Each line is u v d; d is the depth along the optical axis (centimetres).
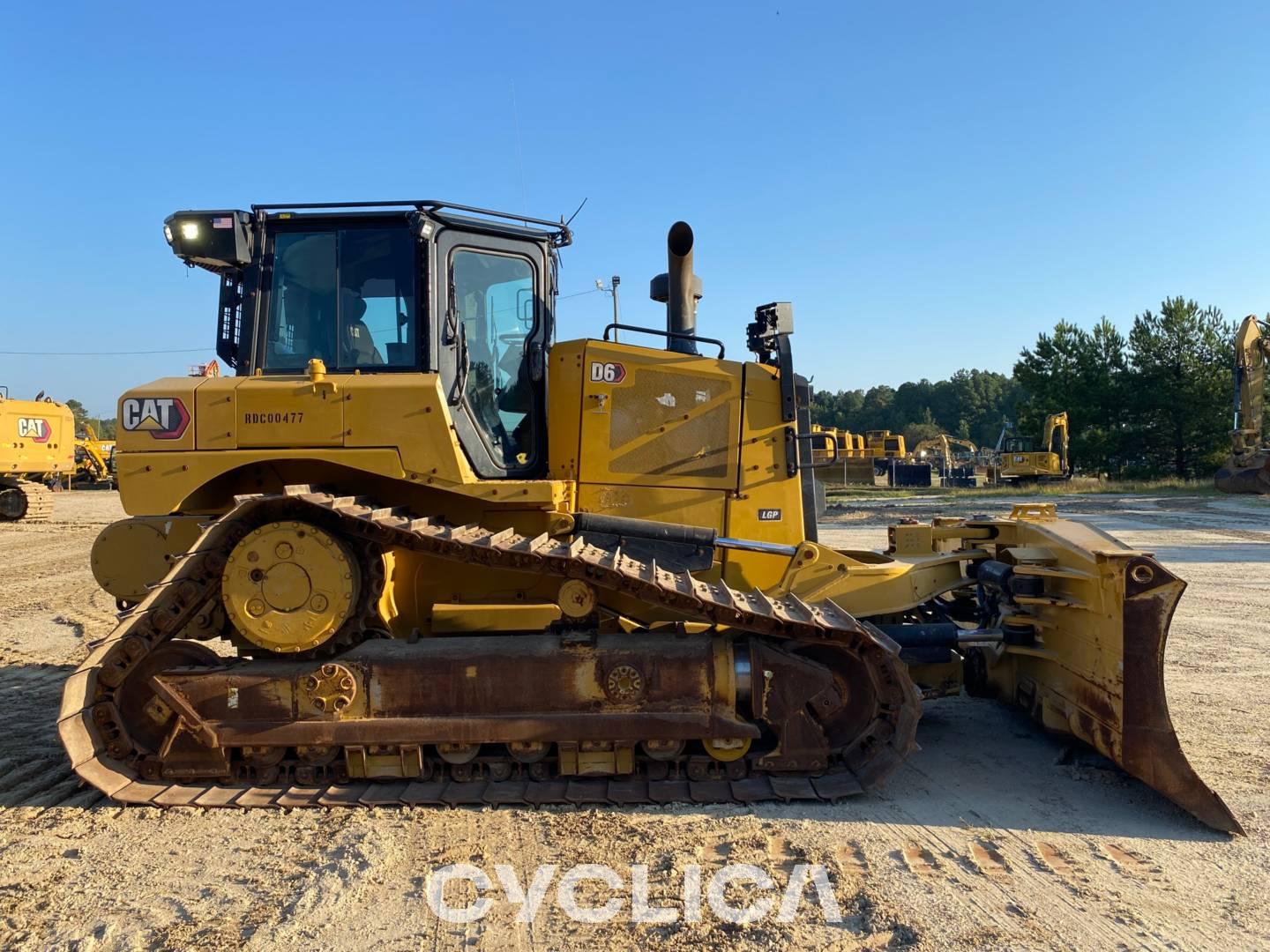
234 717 424
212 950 293
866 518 2169
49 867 355
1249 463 2242
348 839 377
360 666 424
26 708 590
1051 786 440
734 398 525
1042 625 481
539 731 421
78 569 1356
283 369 478
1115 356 4100
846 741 439
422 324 472
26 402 2230
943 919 308
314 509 423
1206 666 670
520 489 440
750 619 430
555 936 301
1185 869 348
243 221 468
